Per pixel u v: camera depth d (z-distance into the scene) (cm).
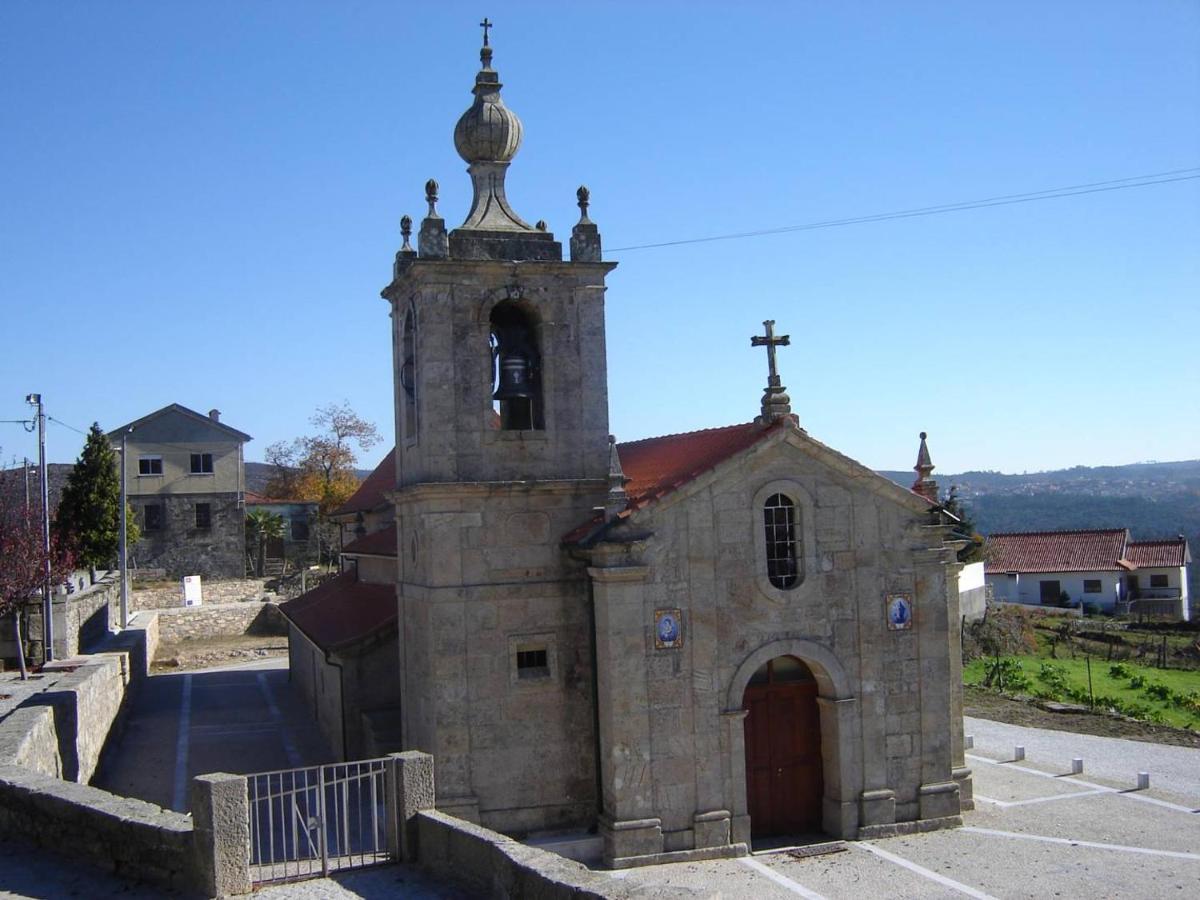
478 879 1540
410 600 2611
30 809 1720
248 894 1523
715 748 2400
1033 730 3538
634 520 2364
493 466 2502
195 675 5169
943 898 2077
